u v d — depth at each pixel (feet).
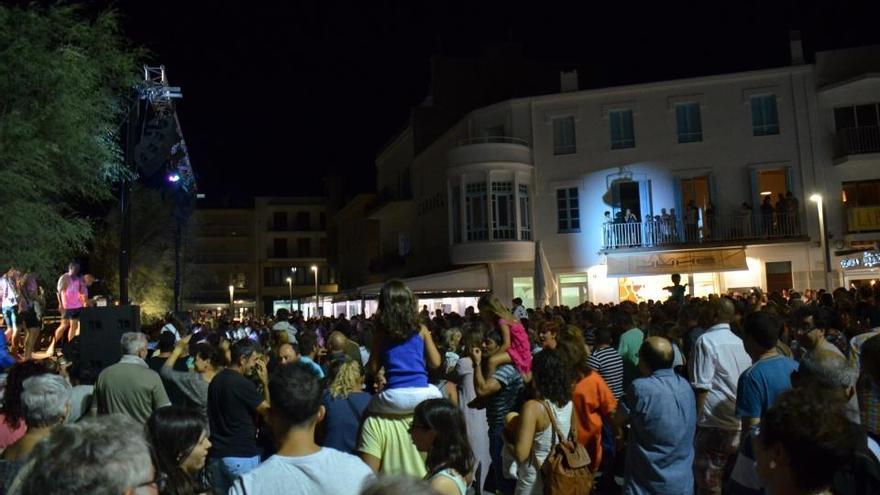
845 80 87.25
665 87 93.97
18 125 29.84
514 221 94.94
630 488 17.43
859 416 15.46
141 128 51.52
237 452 19.76
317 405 11.55
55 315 63.77
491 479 26.63
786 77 90.63
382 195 144.15
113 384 20.33
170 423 12.32
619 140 95.14
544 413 17.13
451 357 27.94
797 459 8.16
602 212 94.73
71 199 36.52
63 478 6.75
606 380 27.78
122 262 39.81
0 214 29.50
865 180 87.45
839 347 25.58
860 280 86.12
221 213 255.70
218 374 20.57
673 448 17.01
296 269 255.50
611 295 93.50
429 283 96.22
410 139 129.90
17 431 15.44
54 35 32.94
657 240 91.40
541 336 30.09
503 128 99.76
